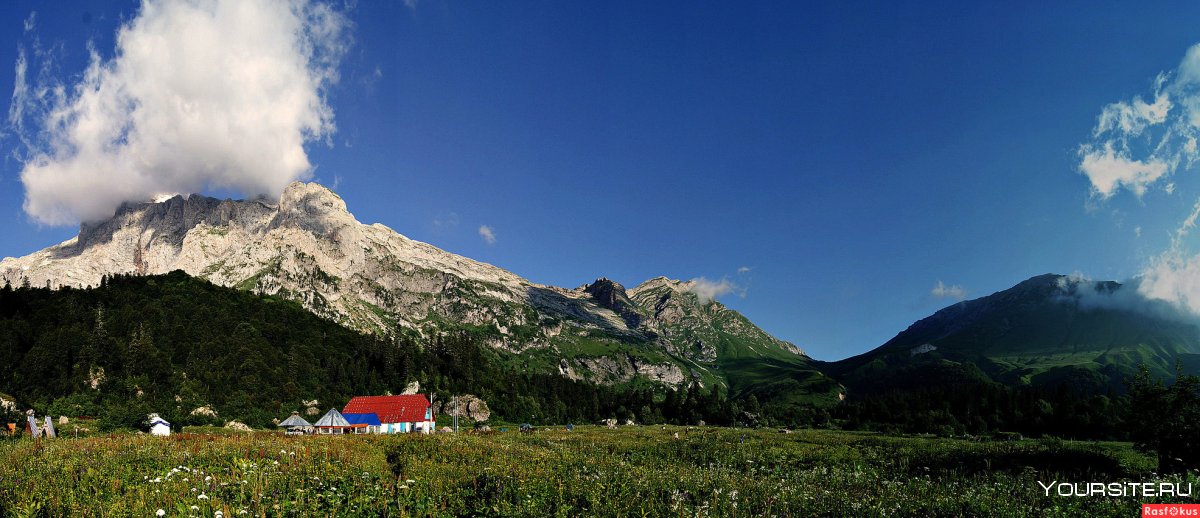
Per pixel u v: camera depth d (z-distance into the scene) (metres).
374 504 15.36
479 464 26.69
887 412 150.88
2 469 20.28
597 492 17.72
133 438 31.86
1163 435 31.17
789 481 23.84
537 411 158.75
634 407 188.88
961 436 96.06
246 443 28.39
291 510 14.34
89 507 14.80
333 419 94.31
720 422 171.00
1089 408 113.31
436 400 138.62
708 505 17.00
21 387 90.88
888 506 18.73
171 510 14.60
